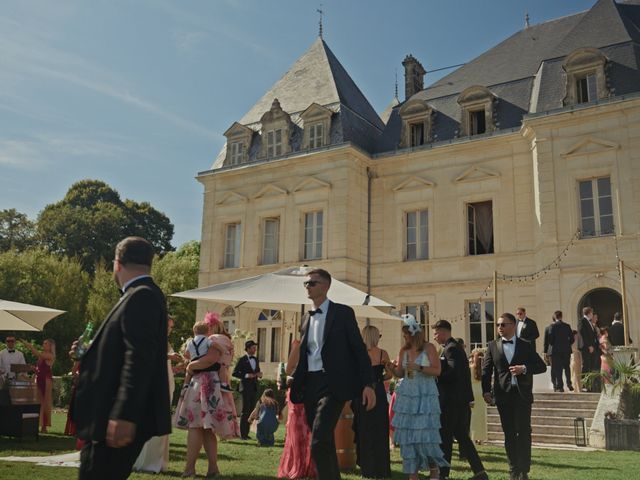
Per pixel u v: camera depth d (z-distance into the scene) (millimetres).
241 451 11133
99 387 3672
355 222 27453
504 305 24422
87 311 39281
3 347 24062
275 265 28734
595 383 16938
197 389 8062
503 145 25438
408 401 7723
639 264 21062
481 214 26562
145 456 8336
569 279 22141
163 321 3912
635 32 24734
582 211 22688
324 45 33562
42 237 56969
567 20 28922
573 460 10648
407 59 33781
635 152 21750
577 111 22672
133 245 4113
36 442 11734
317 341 5953
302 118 29500
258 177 30203
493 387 8234
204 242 31219
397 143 28719
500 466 9922
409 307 26750
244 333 23625
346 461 9156
